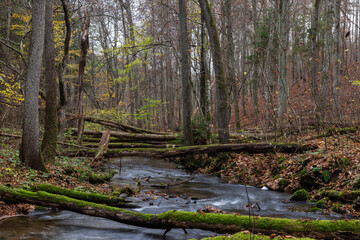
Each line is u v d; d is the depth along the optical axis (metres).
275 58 23.30
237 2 21.98
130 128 18.36
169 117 30.48
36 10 8.40
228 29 18.64
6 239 5.03
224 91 13.67
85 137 17.55
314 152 9.52
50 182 8.01
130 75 24.72
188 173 13.62
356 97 12.08
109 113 21.08
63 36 18.94
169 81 32.88
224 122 13.59
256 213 7.02
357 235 3.85
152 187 10.38
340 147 9.35
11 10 16.97
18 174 7.62
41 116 15.21
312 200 7.87
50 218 6.38
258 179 10.66
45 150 9.70
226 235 4.04
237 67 28.69
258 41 23.02
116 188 9.03
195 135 15.65
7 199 6.32
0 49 15.88
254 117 27.11
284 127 14.20
